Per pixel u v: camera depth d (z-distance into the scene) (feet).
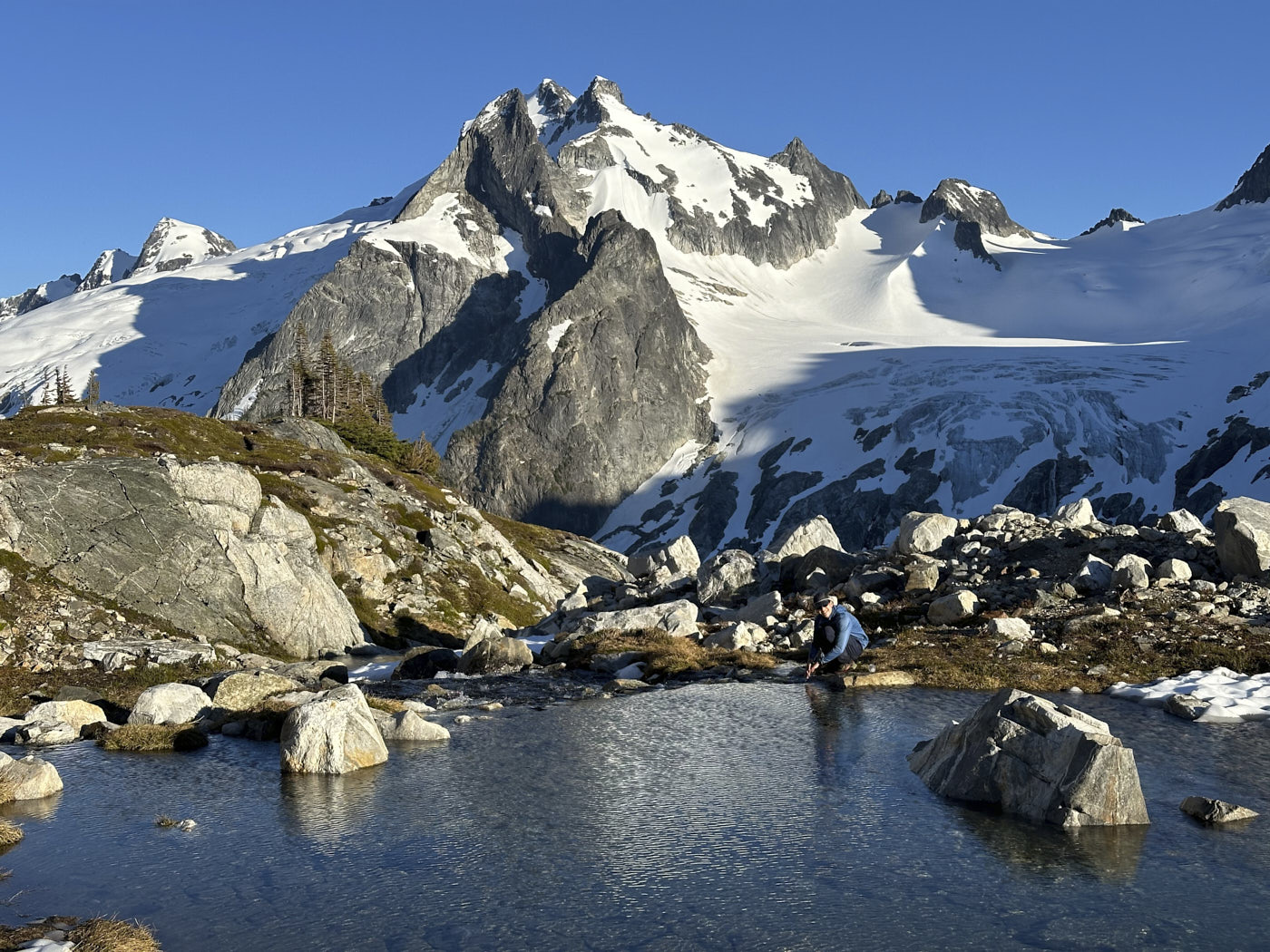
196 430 271.49
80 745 74.08
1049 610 101.81
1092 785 46.39
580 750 64.03
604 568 399.85
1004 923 34.68
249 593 170.40
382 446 504.02
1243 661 81.51
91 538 161.58
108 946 33.32
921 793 51.85
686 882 39.47
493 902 37.93
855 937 33.76
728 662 101.35
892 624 109.09
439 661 128.77
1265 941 32.89
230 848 45.93
